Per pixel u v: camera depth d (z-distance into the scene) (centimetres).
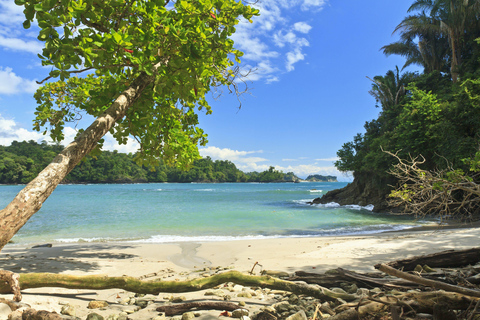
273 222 1822
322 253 746
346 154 3569
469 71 3047
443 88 3198
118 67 580
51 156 14275
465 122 2091
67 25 421
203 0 482
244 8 512
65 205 3275
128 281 386
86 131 445
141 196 5494
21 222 345
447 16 3441
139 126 673
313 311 348
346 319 283
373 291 389
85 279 384
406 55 4169
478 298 283
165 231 1457
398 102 3938
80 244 1059
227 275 390
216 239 1191
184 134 796
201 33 474
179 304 368
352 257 679
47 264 671
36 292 434
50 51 400
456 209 438
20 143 16938
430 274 434
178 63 496
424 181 439
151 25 498
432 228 1448
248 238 1216
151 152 776
